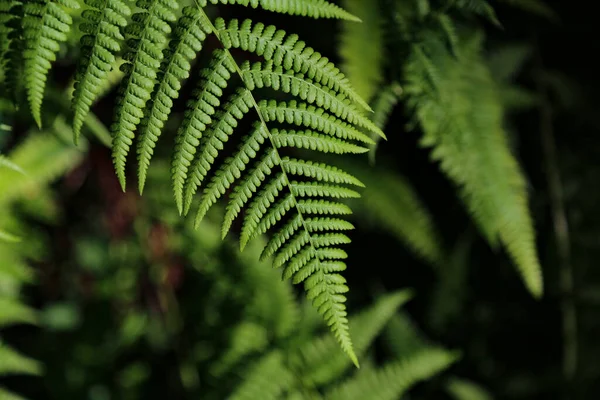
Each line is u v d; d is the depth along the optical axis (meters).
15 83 1.46
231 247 2.69
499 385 3.65
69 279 3.26
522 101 3.06
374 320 2.66
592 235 3.39
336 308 1.48
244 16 2.73
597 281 3.41
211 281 2.84
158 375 3.21
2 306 2.54
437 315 3.49
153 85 1.38
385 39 2.27
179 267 2.97
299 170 1.47
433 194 3.29
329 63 1.45
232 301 2.79
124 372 3.21
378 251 3.49
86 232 3.15
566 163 3.39
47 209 2.77
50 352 3.21
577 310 3.49
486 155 2.39
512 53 3.08
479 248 3.52
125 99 1.38
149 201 2.84
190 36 1.41
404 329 3.17
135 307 3.18
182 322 2.91
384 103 2.26
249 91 1.44
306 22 2.75
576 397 3.56
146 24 1.39
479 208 2.43
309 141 1.47
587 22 3.29
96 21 1.38
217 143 1.43
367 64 2.17
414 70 2.28
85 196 2.98
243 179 1.46
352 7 2.23
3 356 2.37
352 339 2.63
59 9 1.39
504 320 3.60
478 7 2.21
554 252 3.46
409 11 2.28
